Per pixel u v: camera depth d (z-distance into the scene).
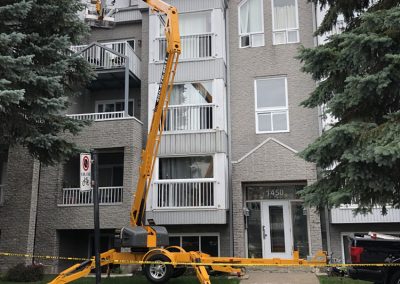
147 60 17.14
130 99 17.72
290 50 16.05
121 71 16.02
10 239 14.34
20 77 9.14
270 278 11.70
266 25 16.42
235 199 14.49
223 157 14.88
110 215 14.80
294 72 15.85
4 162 15.30
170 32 11.64
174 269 11.12
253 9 16.75
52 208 15.23
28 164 14.79
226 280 11.29
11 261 14.22
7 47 9.02
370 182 7.04
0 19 9.41
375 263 9.52
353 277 9.66
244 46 16.52
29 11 9.97
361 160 6.90
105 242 16.44
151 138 11.80
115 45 16.77
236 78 16.31
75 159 16.45
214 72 15.55
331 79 8.69
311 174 14.01
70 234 15.95
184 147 15.13
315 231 13.70
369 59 7.58
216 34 15.81
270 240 14.95
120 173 16.97
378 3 8.52
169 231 15.31
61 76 9.96
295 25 16.25
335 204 7.39
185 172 15.29
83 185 7.95
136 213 11.76
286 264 10.19
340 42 8.59
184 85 15.77
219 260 10.69
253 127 15.80
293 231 14.87
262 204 15.20
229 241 14.87
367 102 7.79
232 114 16.08
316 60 8.55
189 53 15.89
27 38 10.15
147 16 17.58
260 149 14.55
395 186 7.27
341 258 14.28
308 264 10.03
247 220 15.16
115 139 15.19
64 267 15.36
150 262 10.34
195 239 15.20
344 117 8.19
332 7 9.71
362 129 7.27
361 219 14.02
